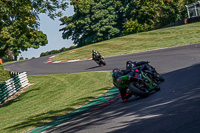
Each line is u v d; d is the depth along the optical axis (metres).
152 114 8.27
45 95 25.03
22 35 27.95
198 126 5.95
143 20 113.69
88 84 25.58
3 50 109.69
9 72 35.47
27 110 19.64
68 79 31.69
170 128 6.33
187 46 37.97
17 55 114.12
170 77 16.78
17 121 15.55
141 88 11.92
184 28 68.88
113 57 45.03
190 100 8.82
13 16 26.28
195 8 81.44
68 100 19.33
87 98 17.27
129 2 125.88
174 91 11.48
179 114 7.39
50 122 12.88
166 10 102.62
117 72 12.24
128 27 111.00
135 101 11.77
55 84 30.20
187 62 23.45
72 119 11.95
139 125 7.30
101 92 18.62
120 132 7.08
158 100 10.41
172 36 60.78
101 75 28.86
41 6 27.03
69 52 75.75
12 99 27.25
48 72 43.28
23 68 56.78
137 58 36.38
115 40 79.31
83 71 36.31
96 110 12.66
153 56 34.62
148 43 59.44
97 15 115.81
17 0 24.31
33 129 12.22
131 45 62.66
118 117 9.22
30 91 29.30
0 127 14.98
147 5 107.25
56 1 27.33
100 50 65.50
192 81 12.95
